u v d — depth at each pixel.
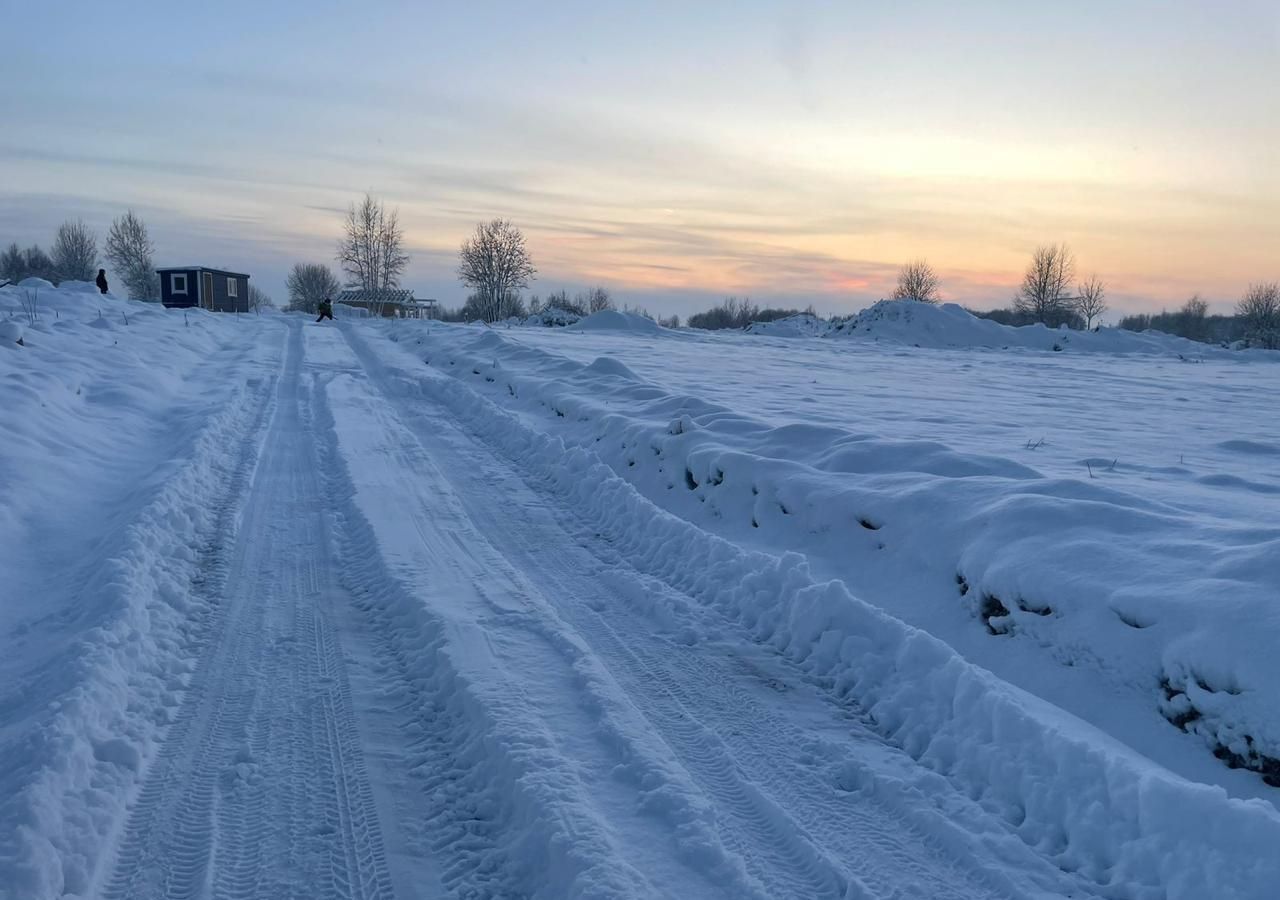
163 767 3.92
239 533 7.36
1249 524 5.70
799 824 3.59
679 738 4.28
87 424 9.93
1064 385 23.86
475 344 22.31
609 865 3.10
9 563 6.12
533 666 4.88
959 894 3.19
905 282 86.69
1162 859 3.17
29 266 83.12
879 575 6.39
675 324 86.12
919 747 4.26
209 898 3.10
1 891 2.89
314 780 3.86
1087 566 5.09
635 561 7.18
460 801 3.73
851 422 13.15
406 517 7.96
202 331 23.50
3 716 4.15
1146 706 4.28
